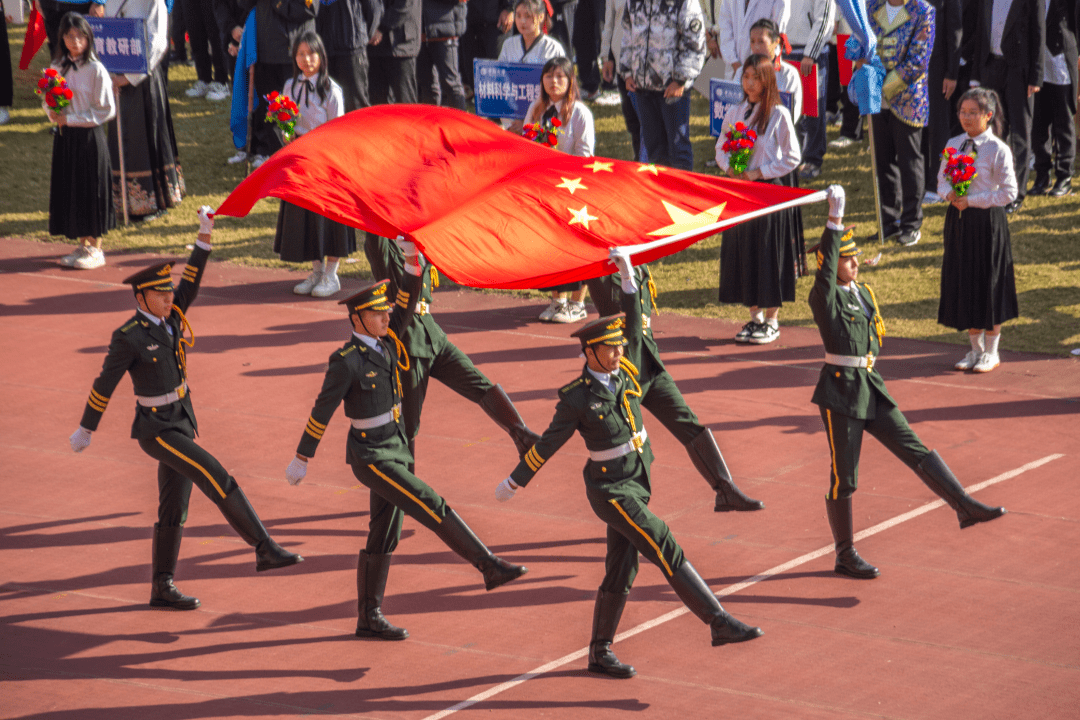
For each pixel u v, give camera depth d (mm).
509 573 20391
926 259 40969
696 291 40438
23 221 48312
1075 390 31484
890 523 24531
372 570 20500
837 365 22172
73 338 36500
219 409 31125
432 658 19984
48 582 22781
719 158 33969
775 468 27297
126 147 47250
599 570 22969
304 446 20453
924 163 45562
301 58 38875
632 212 22062
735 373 33344
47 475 27438
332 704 18594
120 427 30297
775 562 23062
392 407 20797
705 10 49625
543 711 18312
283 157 22438
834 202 21781
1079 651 19672
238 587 22578
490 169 22906
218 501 21531
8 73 58031
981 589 21812
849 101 50656
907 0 40000
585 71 56375
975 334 32969
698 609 18969
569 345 35875
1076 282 38781
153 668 19734
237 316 38594
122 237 46438
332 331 37219
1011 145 43594
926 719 17859
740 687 18891
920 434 28859
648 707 18359
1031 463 27125
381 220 21219
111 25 45656
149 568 23344
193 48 60938
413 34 49156
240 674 19531
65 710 18469
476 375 25359
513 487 19594
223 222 47969
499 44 54312
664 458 28188
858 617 20938
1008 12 42125
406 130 23422
